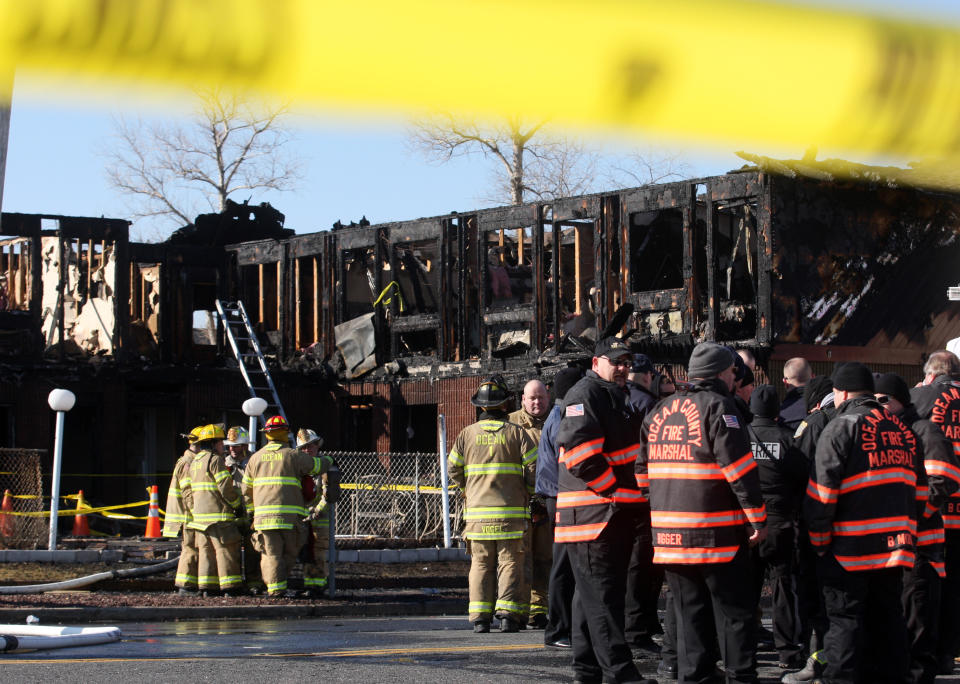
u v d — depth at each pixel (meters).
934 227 31.08
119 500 38.06
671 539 9.48
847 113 1.38
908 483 9.87
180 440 40.66
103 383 38.09
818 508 9.73
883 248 30.72
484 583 16.12
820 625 11.40
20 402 36.84
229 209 45.75
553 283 34.50
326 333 40.62
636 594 13.15
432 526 29.39
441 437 27.66
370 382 39.16
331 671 11.56
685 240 31.47
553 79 1.29
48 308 43.28
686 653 9.69
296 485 20.28
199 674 11.30
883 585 9.96
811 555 11.22
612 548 10.05
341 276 40.38
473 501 16.16
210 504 20.50
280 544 20.30
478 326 36.94
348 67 1.23
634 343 30.53
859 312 30.53
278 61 1.21
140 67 1.17
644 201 32.47
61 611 17.56
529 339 35.59
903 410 11.80
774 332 29.34
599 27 1.28
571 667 11.95
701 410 9.39
